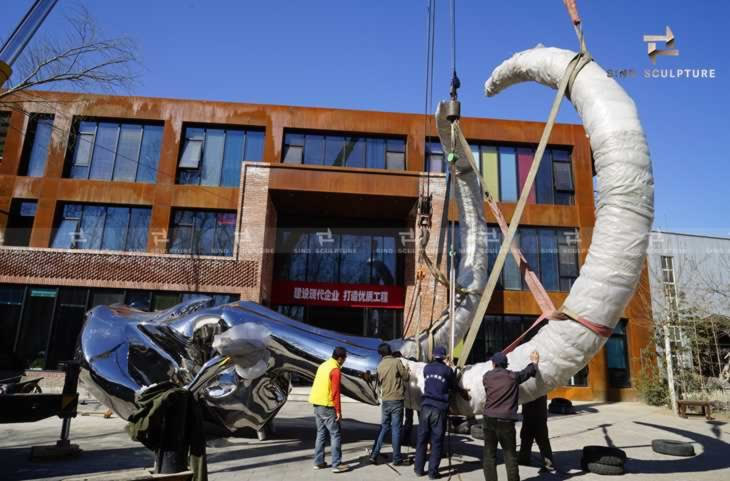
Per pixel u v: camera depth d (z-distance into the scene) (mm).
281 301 19500
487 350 19297
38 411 6758
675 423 12391
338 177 18594
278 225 20688
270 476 6176
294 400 15867
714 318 15781
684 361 16047
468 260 9430
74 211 19391
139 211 19609
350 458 7242
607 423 12336
